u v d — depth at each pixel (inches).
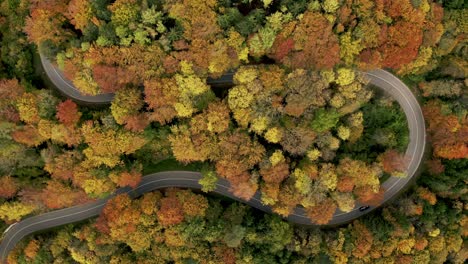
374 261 2945.4
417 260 2925.7
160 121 2753.4
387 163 2903.5
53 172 2854.3
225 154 2785.4
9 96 2763.3
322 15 2544.3
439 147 2925.7
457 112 2864.2
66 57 2669.8
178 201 2913.4
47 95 2770.7
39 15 2652.6
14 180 2957.7
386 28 2610.7
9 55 2952.8
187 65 2608.3
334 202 2896.2
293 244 2945.4
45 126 2738.7
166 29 2603.3
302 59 2623.0
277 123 2768.2
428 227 2935.5
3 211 2938.0
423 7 2625.5
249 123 2805.1
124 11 2524.6
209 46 2568.9
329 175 2802.7
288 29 2551.7
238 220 2935.5
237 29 2588.6
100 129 2765.7
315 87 2650.1
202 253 2935.5
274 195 2802.7
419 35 2640.3
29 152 2898.6
